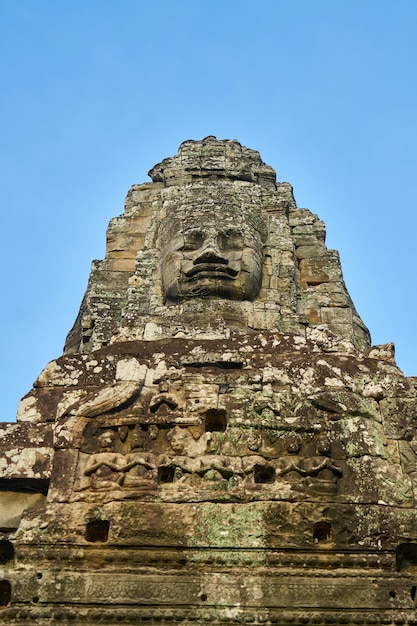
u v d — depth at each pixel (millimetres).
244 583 9156
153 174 17266
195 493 9719
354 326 14906
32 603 9047
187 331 12164
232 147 16922
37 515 9680
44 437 10656
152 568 9289
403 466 10477
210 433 10227
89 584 9141
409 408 10938
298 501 9742
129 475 9867
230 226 14203
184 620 8914
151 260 14922
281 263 14773
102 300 14953
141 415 10406
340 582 9266
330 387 10938
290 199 16562
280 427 10391
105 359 11523
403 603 9172
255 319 13422
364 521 9711
